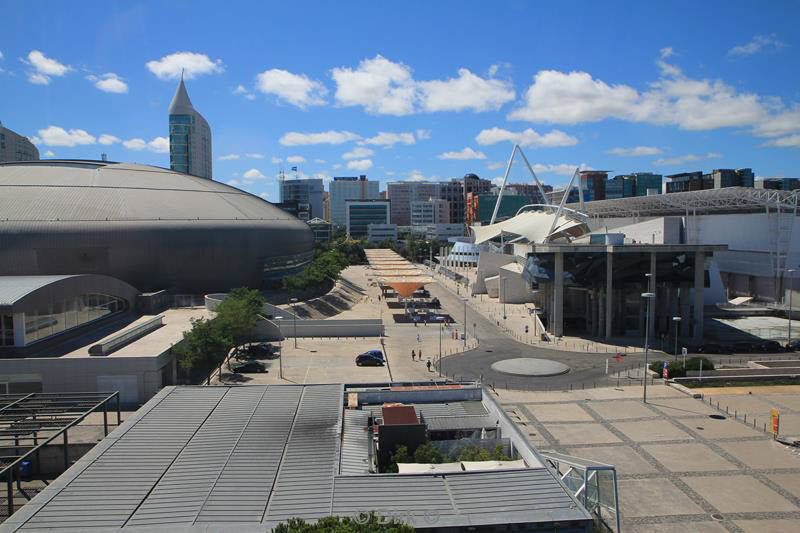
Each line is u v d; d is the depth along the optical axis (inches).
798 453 1963.6
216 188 5590.6
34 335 2605.8
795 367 2979.8
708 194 5349.4
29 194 4404.5
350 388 1943.9
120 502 1099.3
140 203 4658.0
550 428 2209.6
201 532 1002.7
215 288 4771.2
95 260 4256.9
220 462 1266.0
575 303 4653.1
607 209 7554.1
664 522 1517.0
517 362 3211.1
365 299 5812.0
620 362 3297.2
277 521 1040.2
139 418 1505.9
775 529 1485.0
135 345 2778.1
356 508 1087.6
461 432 1649.9
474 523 1033.5
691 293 5251.0
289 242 5506.9
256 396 1676.9
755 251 5428.2
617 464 1877.5
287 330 3937.0
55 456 1888.5
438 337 3973.9
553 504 1098.7
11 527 1016.2
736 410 2418.8
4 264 4042.8
